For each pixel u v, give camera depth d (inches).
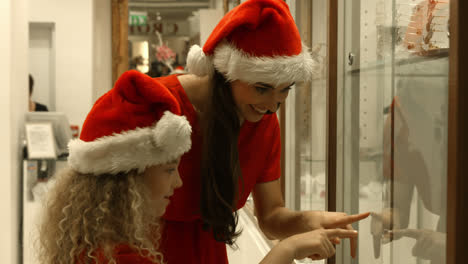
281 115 87.0
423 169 39.7
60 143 165.0
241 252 107.9
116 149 40.8
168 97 42.0
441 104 36.7
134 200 40.7
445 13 36.0
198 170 50.7
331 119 56.9
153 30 237.8
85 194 41.4
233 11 44.7
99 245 40.8
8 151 140.1
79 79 230.1
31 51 236.8
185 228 53.4
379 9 47.8
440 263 37.2
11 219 141.4
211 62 47.0
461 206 30.0
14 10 144.3
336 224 49.2
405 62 42.7
